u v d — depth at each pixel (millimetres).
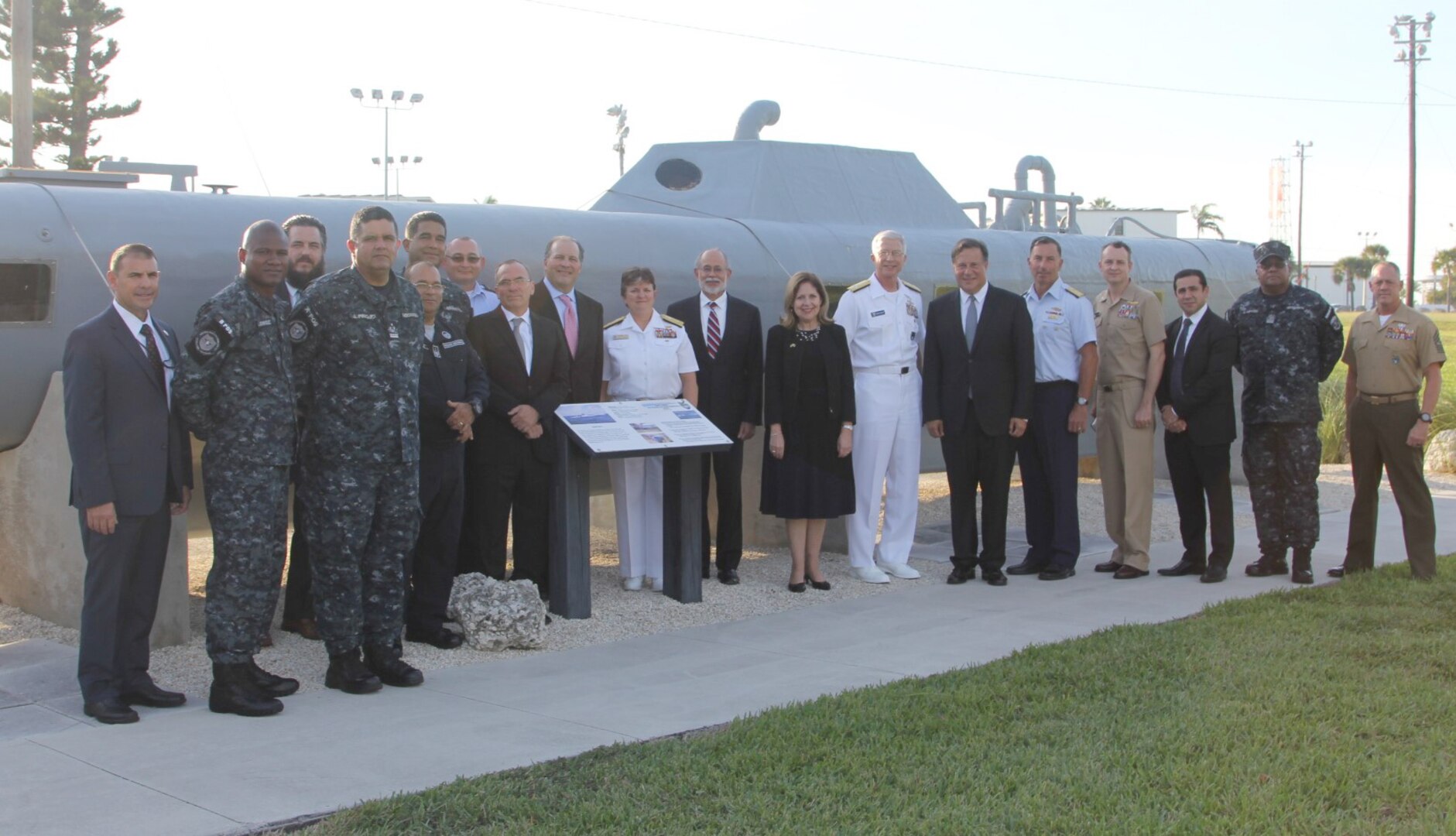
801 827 4031
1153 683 5668
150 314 6105
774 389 7895
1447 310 129375
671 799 4285
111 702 5242
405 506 5758
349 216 7656
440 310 6395
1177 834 3965
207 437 5293
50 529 6691
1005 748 4793
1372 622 6883
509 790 4348
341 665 5711
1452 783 4402
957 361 8203
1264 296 8312
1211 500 8352
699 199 10391
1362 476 8297
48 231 6531
